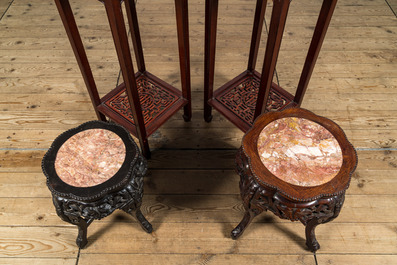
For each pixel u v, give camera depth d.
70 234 1.80
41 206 1.90
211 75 1.96
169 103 2.10
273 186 1.31
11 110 2.38
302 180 1.33
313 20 3.11
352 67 2.67
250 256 1.72
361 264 1.69
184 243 1.77
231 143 2.20
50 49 2.85
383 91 2.49
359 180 2.00
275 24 1.33
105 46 2.88
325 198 1.32
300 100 2.02
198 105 2.44
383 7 3.25
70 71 2.66
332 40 2.90
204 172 2.05
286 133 1.49
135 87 1.65
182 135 2.25
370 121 2.30
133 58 2.78
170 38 2.95
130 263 1.70
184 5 1.57
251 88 2.18
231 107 2.05
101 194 1.36
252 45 2.08
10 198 1.93
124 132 1.58
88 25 3.08
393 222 1.83
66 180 1.40
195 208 1.89
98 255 1.73
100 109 2.06
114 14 1.29
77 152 1.49
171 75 2.64
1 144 2.19
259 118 1.55
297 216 1.35
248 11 3.23
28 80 2.59
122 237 1.79
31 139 2.22
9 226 1.83
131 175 1.46
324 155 1.41
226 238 1.78
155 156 2.13
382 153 2.12
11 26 3.07
